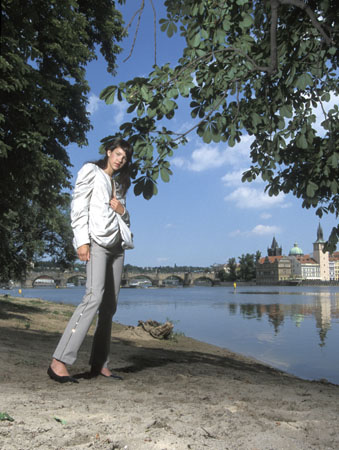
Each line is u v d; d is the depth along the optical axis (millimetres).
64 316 18125
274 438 1871
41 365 4523
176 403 2588
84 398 2658
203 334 17094
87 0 14961
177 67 3758
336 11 3879
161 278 194000
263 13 4402
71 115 14742
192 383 3764
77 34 12867
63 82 13891
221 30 3721
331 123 4688
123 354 7590
